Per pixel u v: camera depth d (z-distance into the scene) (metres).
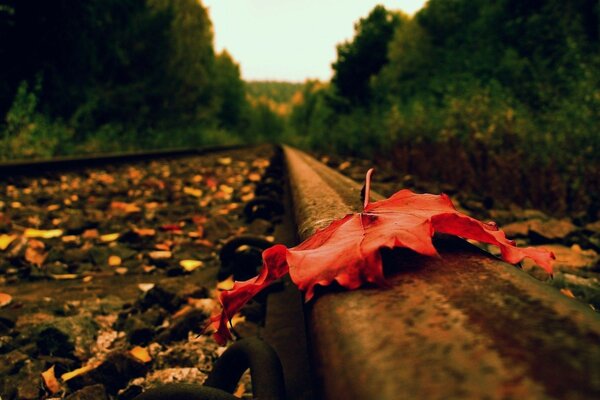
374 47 32.25
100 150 13.84
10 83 11.98
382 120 13.29
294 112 95.75
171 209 4.09
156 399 0.70
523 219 3.61
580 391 0.22
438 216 0.51
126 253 2.62
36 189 5.50
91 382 1.24
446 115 7.46
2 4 11.12
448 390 0.25
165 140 21.73
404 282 0.43
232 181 6.89
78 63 13.73
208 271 2.33
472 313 0.34
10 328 1.62
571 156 4.03
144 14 18.91
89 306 1.82
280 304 1.37
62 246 2.86
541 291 0.37
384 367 0.29
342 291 0.45
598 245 2.62
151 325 1.58
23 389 1.22
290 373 0.93
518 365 0.25
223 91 51.59
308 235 0.74
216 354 1.38
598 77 4.47
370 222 0.54
